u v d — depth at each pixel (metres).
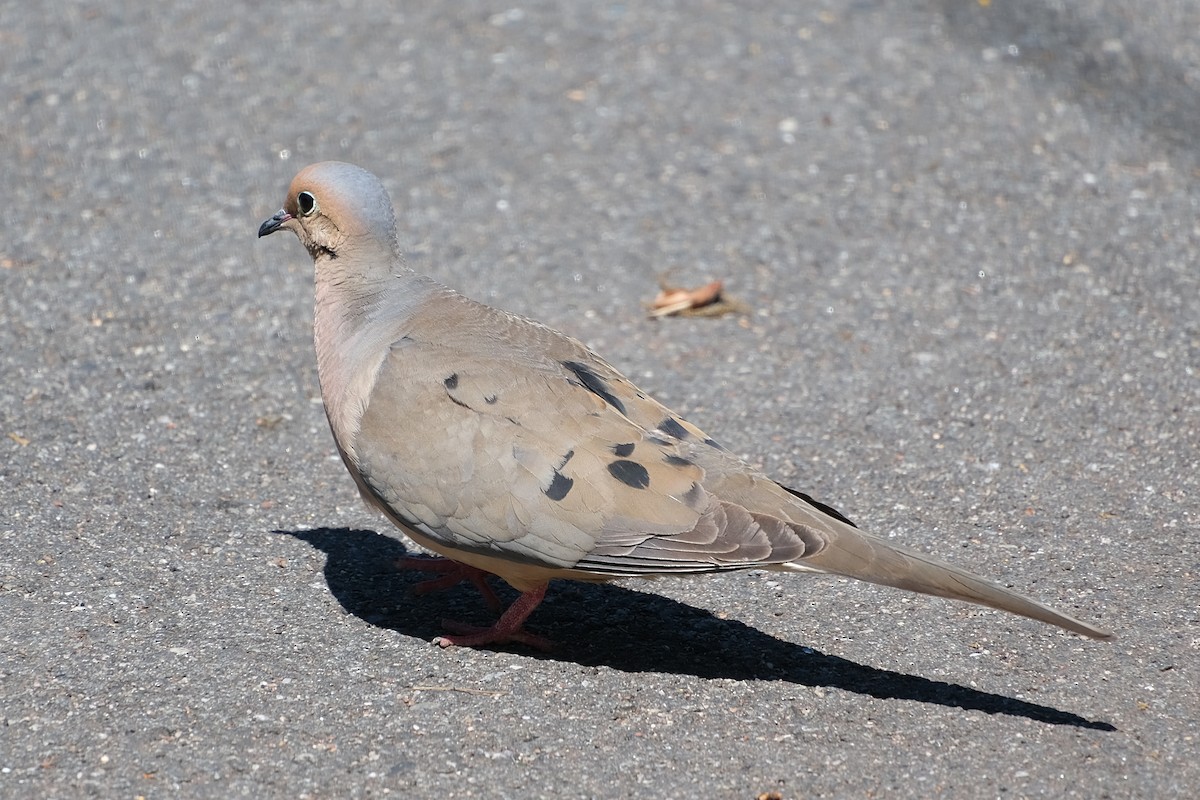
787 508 16.23
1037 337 25.59
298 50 35.84
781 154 31.97
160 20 37.06
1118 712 16.22
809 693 16.61
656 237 29.20
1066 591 18.77
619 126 33.03
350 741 15.45
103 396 23.38
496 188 30.80
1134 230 28.77
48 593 18.11
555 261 28.41
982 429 23.06
